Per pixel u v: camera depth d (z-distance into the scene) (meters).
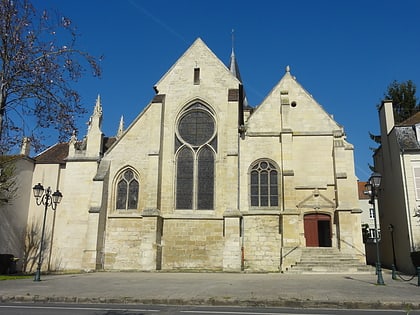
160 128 30.59
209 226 29.09
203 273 25.81
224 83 31.80
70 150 32.41
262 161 30.75
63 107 11.00
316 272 25.11
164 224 29.36
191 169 30.56
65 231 30.64
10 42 10.26
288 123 30.86
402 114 42.88
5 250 31.88
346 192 28.50
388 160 31.05
